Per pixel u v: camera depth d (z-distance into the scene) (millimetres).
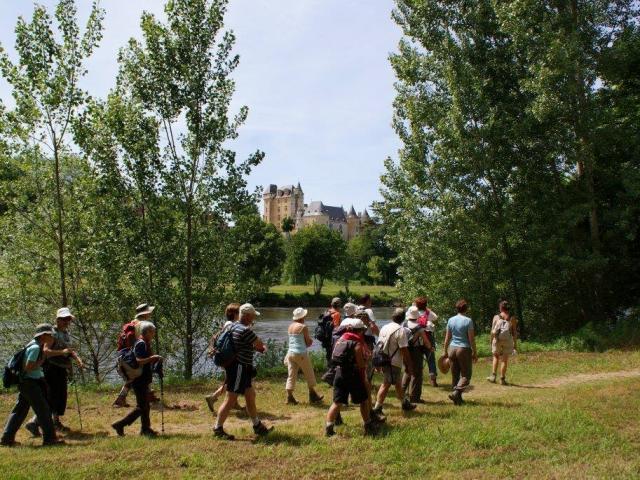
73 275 17438
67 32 15562
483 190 22469
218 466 6547
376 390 11766
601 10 20391
